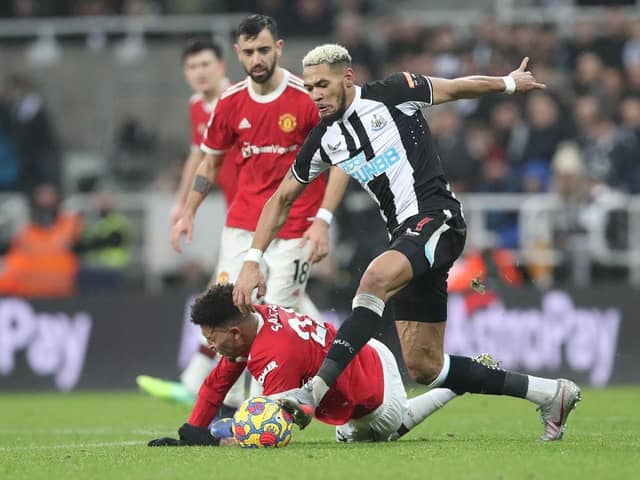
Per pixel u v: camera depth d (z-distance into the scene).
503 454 16.88
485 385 19.16
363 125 18.66
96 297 41.88
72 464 17.09
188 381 29.00
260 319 18.42
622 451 17.27
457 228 18.75
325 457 16.62
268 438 18.14
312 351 18.44
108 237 47.25
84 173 55.97
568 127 47.91
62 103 60.38
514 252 43.22
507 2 58.28
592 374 39.94
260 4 58.97
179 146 58.84
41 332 41.94
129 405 34.53
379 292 17.86
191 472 15.36
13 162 54.34
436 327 19.12
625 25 52.78
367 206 41.81
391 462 15.96
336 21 58.34
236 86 23.95
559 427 19.30
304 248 24.05
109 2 60.88
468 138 48.50
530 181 45.03
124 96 60.06
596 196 43.53
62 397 38.94
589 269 42.94
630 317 40.12
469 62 51.25
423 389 37.19
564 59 52.69
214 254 46.84
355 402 18.81
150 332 41.34
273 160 23.91
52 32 60.66
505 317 39.97
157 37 60.88
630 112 47.81
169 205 48.38
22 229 49.84
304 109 23.58
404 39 53.59
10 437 24.78
